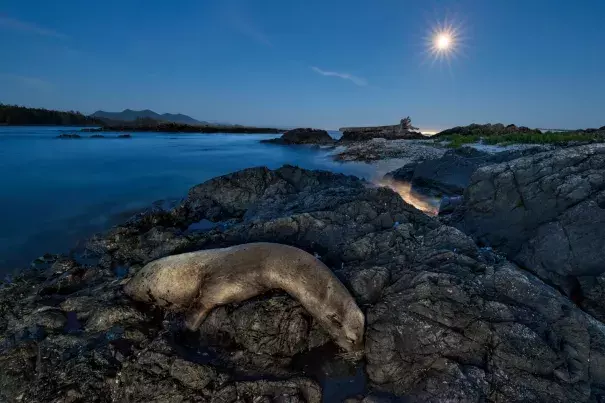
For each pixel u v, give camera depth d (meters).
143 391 4.50
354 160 22.92
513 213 8.59
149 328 5.82
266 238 8.29
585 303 6.29
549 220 7.73
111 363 4.97
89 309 6.30
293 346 5.36
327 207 9.84
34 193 15.41
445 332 4.99
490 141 23.34
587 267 6.68
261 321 5.38
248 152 29.69
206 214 12.34
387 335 5.14
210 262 6.08
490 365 4.59
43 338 5.56
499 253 7.77
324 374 5.06
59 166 21.25
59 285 7.38
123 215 13.25
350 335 5.29
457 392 4.34
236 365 5.00
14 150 27.00
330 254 7.54
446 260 6.34
